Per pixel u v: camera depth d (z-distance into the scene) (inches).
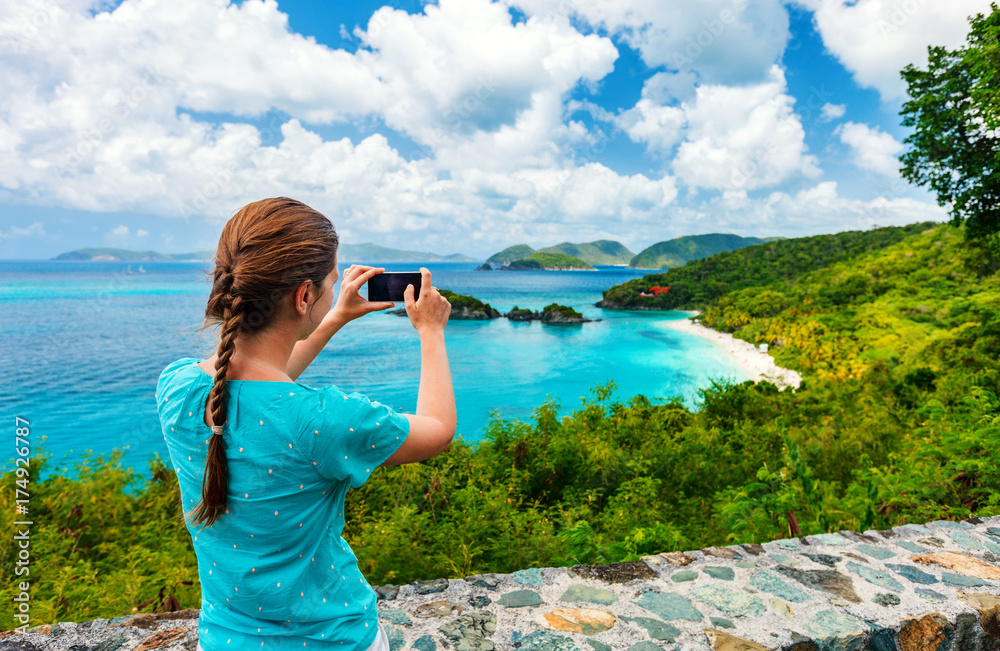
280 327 33.8
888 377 748.6
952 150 508.7
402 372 1822.1
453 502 234.1
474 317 3656.5
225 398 31.0
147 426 1128.8
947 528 127.3
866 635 83.4
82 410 1338.6
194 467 32.2
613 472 335.9
